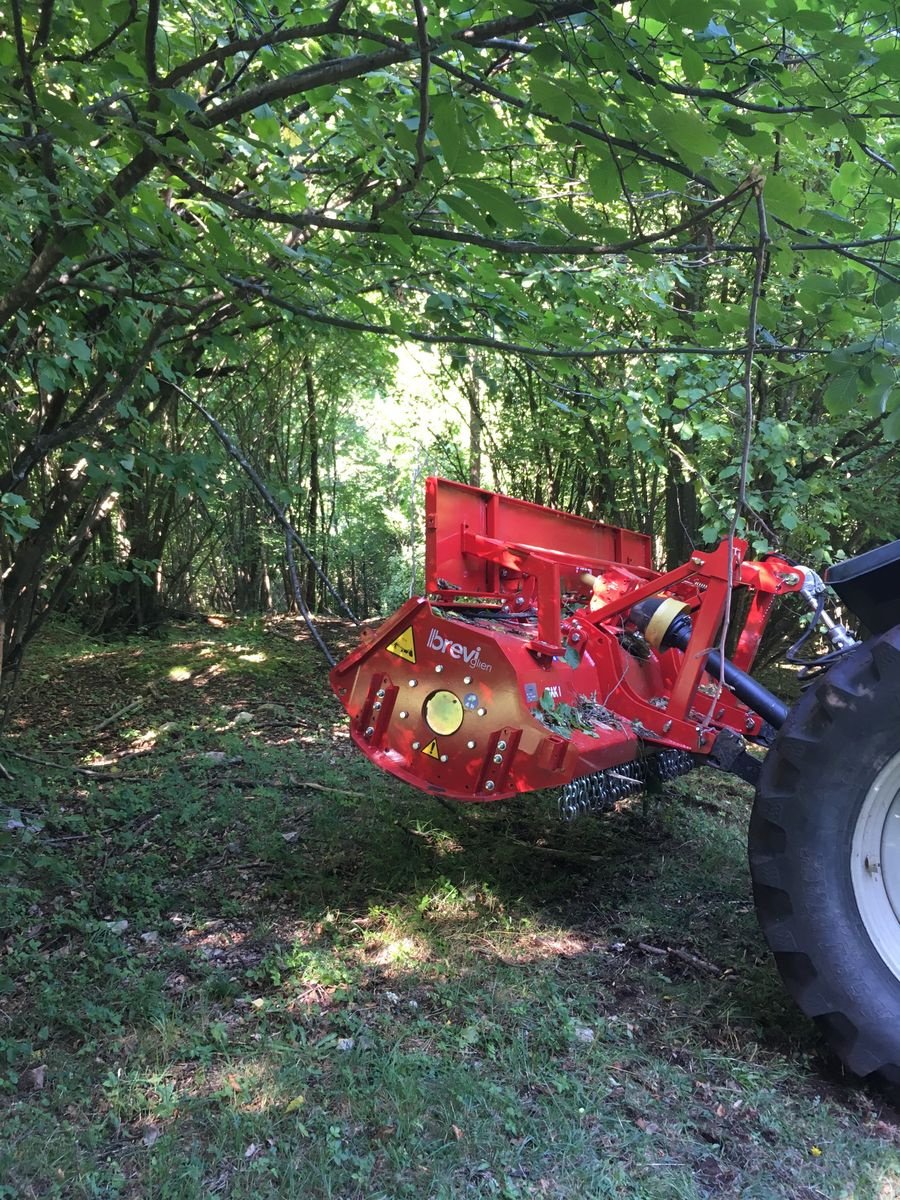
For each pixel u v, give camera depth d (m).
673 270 4.40
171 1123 2.12
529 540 3.94
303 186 2.68
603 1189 1.92
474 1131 2.08
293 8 2.18
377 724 3.47
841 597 2.67
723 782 5.18
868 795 2.28
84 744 6.14
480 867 3.63
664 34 1.68
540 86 1.57
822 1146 2.09
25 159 2.38
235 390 9.51
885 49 1.84
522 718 3.12
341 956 2.92
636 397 4.82
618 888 3.53
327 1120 2.12
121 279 3.27
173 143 1.79
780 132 2.04
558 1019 2.56
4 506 3.29
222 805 4.34
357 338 3.63
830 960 2.27
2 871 3.49
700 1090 2.28
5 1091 2.25
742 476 1.61
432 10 1.83
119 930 3.16
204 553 15.11
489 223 2.16
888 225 2.07
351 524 18.11
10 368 3.45
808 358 4.98
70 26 2.15
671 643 3.55
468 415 11.70
